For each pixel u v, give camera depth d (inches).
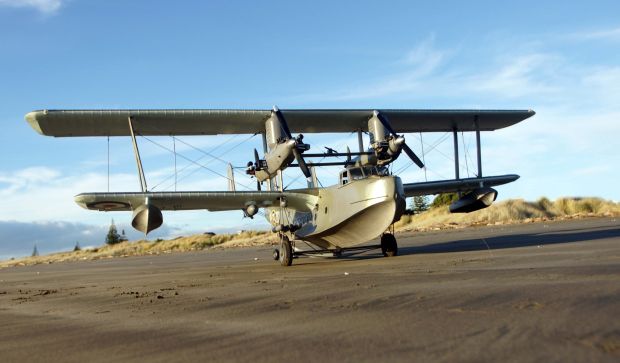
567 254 508.7
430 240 1039.0
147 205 685.9
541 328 189.6
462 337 185.2
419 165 753.6
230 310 297.7
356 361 164.2
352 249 699.4
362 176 675.4
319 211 725.9
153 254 1824.6
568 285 290.5
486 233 1111.0
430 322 216.1
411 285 347.9
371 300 293.0
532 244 697.0
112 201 687.7
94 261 1539.1
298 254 695.1
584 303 231.6
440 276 393.7
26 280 740.7
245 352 186.9
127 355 196.5
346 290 350.0
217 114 718.5
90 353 204.5
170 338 222.8
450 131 913.5
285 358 173.8
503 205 1720.0
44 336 251.0
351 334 204.4
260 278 509.0
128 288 492.4
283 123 725.9
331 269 563.8
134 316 299.1
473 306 246.4
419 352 169.5
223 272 637.9
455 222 1690.5
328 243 758.5
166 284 509.0
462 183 833.5
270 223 904.3
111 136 765.3
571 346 163.5
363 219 666.8
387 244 690.8
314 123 797.2
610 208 1644.9
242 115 729.6
